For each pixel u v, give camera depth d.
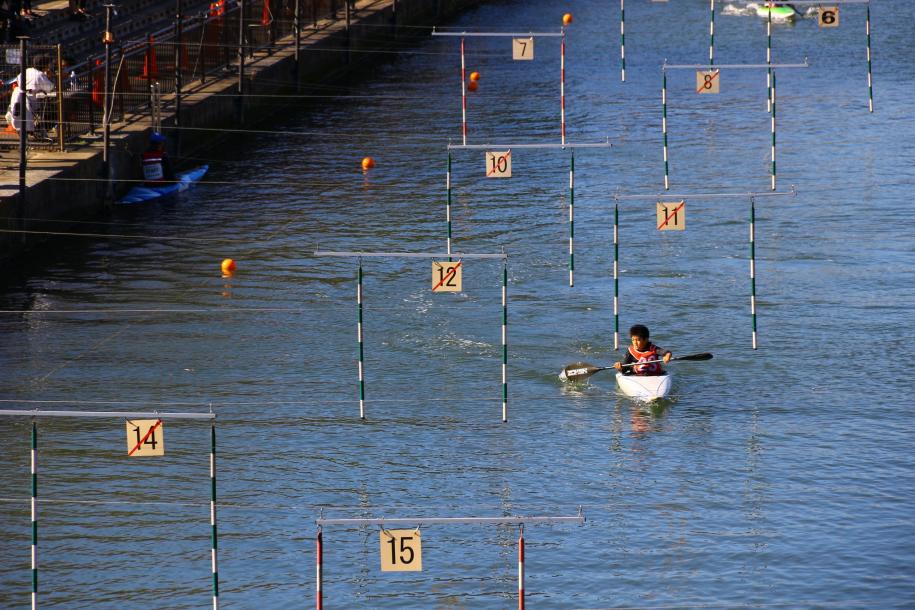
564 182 170.25
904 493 88.00
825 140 187.50
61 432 99.25
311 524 85.25
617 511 86.50
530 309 124.75
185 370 111.44
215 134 194.50
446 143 193.38
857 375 108.62
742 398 104.75
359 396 105.94
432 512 86.62
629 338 117.12
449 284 91.38
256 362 113.12
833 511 85.75
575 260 138.38
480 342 117.06
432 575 79.00
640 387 104.31
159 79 189.62
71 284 133.50
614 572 78.94
